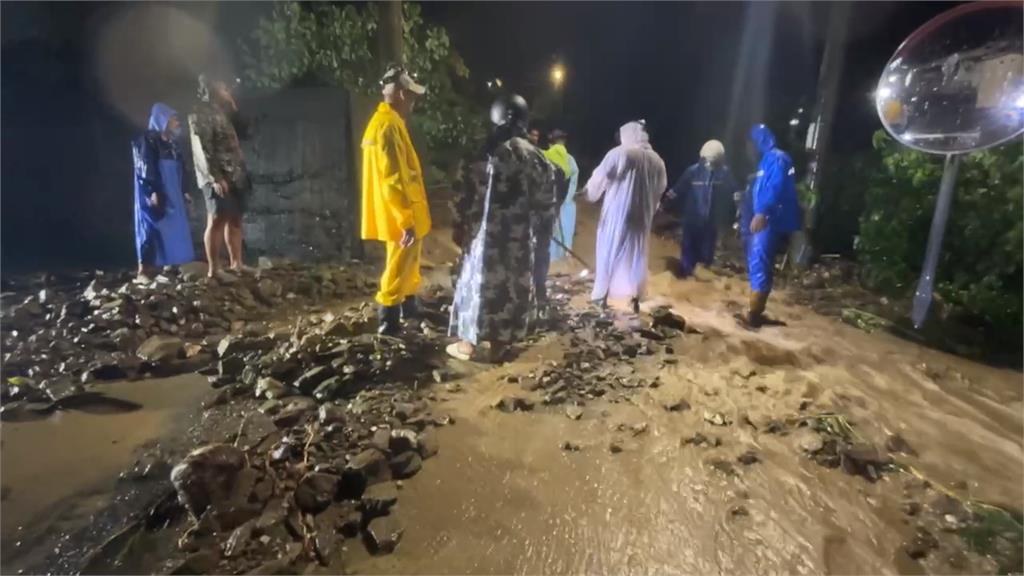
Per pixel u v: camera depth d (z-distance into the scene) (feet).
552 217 18.83
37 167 27.12
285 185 25.29
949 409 16.44
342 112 24.59
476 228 16.28
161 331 17.58
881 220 25.59
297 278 22.39
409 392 15.14
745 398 15.94
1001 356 21.50
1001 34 17.69
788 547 10.82
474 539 10.62
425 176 31.53
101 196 27.68
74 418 13.16
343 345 16.38
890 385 17.70
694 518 11.46
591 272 26.61
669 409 15.21
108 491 10.78
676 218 38.86
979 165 22.12
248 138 24.61
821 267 29.35
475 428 13.98
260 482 10.73
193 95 27.40
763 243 20.93
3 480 10.94
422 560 10.10
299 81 28.30
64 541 9.66
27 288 21.57
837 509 11.85
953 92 18.49
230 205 20.95
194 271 21.95
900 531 11.32
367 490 11.40
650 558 10.46
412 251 17.02
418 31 33.91
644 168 20.22
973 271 23.22
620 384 16.43
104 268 25.04
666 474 12.67
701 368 17.70
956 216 23.00
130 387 14.64
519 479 12.28
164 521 10.27
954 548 10.95
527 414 14.70
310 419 13.37
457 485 11.98
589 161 56.75
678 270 29.07
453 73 44.32
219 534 9.90
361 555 10.16
